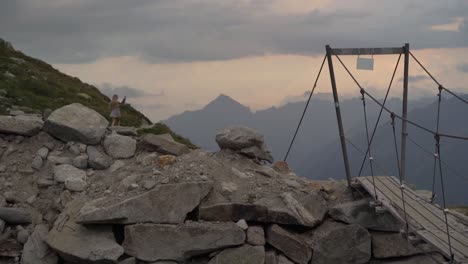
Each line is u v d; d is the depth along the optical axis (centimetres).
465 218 1339
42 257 1182
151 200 1195
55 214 1282
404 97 1355
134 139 1492
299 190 1340
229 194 1275
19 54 3806
